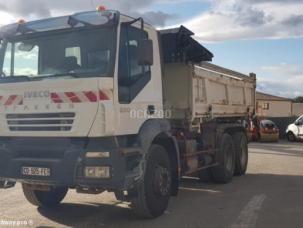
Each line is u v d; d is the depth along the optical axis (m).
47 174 7.31
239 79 14.34
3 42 8.20
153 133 8.22
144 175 8.03
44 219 8.44
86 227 7.91
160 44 8.94
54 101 7.33
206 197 10.44
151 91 8.42
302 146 26.92
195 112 10.68
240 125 13.91
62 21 7.83
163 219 8.38
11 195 10.65
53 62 7.71
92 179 7.14
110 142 7.29
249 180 13.06
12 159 7.64
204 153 11.50
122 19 7.64
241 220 8.25
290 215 8.62
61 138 7.37
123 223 8.13
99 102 7.10
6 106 7.71
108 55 7.37
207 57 10.79
